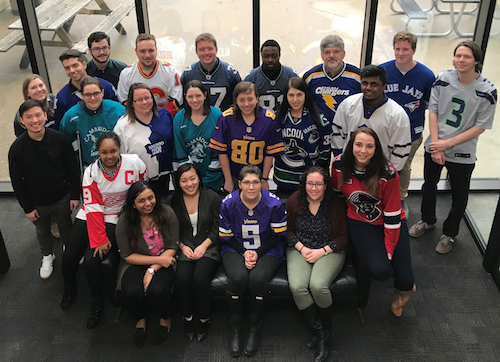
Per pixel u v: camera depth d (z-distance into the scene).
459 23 3.94
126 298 2.94
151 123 3.34
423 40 4.02
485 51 4.04
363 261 2.99
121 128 3.30
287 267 3.10
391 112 3.15
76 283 3.48
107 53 3.80
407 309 3.33
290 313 3.30
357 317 3.27
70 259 3.20
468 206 4.28
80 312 3.33
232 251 3.14
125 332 3.19
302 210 3.10
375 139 2.82
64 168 3.38
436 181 3.80
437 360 2.96
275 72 3.62
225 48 4.06
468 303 3.36
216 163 3.58
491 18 3.88
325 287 2.92
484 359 2.96
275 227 3.09
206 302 3.05
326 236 3.11
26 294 3.48
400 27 3.95
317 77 3.59
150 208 2.96
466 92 3.34
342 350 3.04
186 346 3.08
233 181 3.80
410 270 3.03
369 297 3.43
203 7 3.88
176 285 3.01
